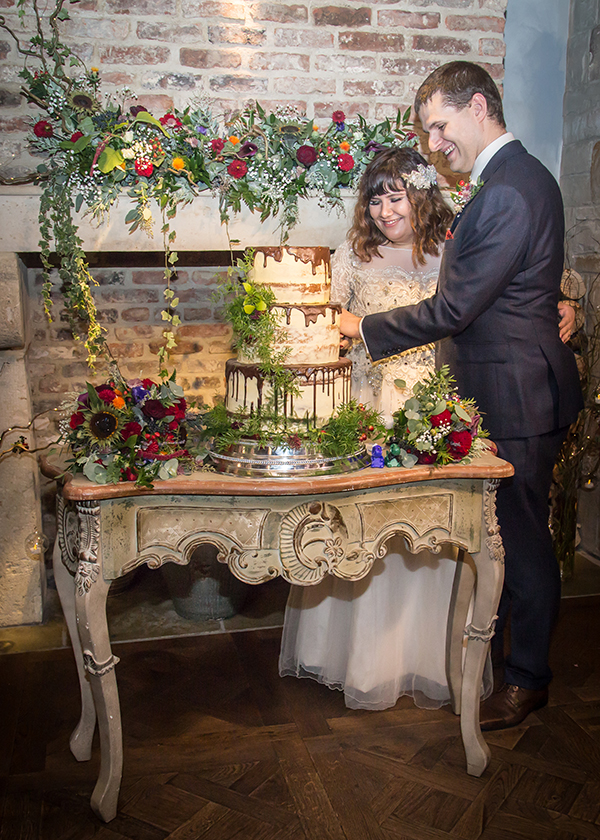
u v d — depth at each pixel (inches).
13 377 102.1
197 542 65.1
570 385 80.2
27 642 103.1
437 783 74.0
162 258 113.4
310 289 65.9
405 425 70.0
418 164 81.7
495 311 77.6
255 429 65.4
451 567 84.3
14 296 96.6
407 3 109.3
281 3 105.6
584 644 101.8
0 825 68.4
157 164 91.9
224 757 77.8
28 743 80.7
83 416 63.0
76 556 67.4
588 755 78.5
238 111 106.1
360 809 70.2
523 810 70.3
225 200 97.6
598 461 121.8
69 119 91.7
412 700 89.0
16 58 97.3
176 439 65.7
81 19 100.3
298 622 92.0
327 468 65.2
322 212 102.1
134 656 98.4
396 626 85.5
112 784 68.2
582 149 120.2
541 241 75.8
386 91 110.6
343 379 68.9
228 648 100.9
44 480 117.1
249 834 67.1
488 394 78.8
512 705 83.4
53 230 95.9
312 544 65.6
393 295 85.4
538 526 81.6
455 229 77.5
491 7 112.7
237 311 64.7
